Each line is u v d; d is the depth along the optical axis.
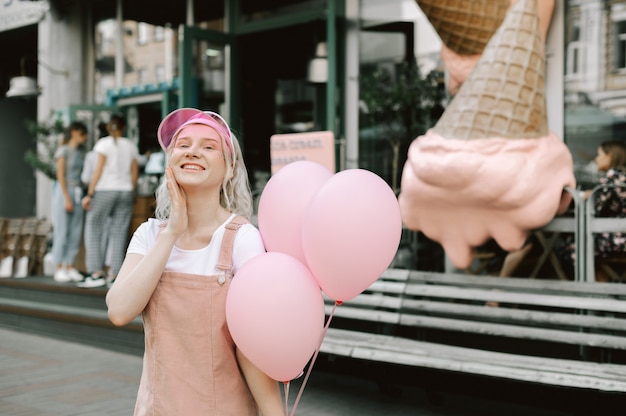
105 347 6.30
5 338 6.86
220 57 8.59
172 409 1.89
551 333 3.92
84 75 10.53
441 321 4.36
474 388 4.59
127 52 10.15
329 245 1.93
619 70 5.62
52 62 10.22
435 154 4.45
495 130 4.32
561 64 5.80
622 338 3.69
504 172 4.22
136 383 5.09
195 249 2.00
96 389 4.92
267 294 1.82
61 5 10.24
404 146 6.93
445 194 4.50
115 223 7.27
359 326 5.45
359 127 7.31
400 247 6.19
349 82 7.37
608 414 4.02
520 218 4.36
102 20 10.41
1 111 13.14
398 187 6.93
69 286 7.18
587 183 5.76
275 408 1.95
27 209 13.52
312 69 7.98
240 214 2.13
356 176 2.00
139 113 10.06
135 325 6.01
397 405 4.46
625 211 4.65
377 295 4.78
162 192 2.14
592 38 5.72
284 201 2.10
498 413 4.23
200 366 1.90
